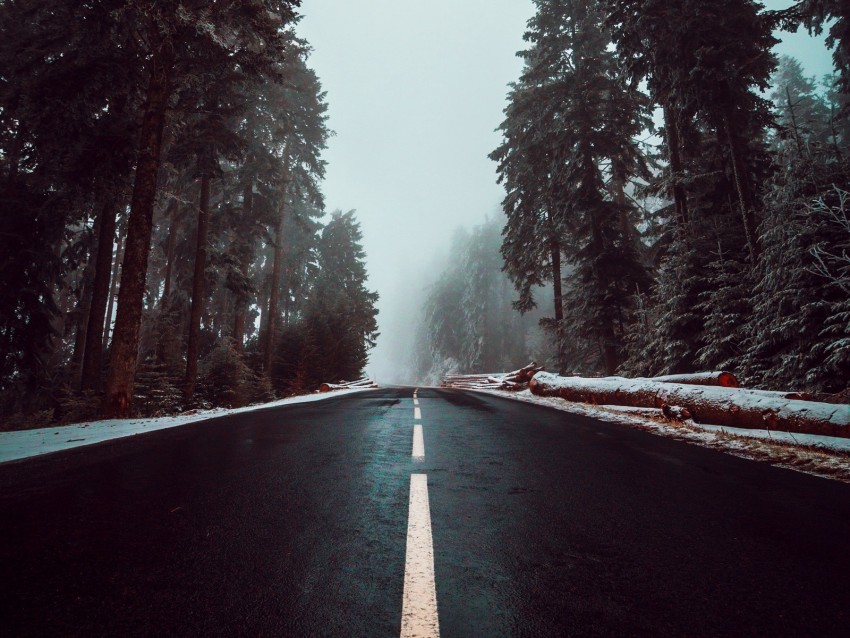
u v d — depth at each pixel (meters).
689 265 13.90
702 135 17.72
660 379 9.38
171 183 21.95
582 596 1.79
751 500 3.13
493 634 1.52
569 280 23.97
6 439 5.92
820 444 4.82
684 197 16.45
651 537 2.43
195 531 2.48
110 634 1.53
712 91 13.46
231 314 29.14
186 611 1.67
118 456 4.50
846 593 1.84
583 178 20.03
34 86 10.42
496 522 2.63
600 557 2.17
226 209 21.86
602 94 22.80
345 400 12.58
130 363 9.81
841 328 8.62
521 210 25.42
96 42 10.82
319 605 1.72
